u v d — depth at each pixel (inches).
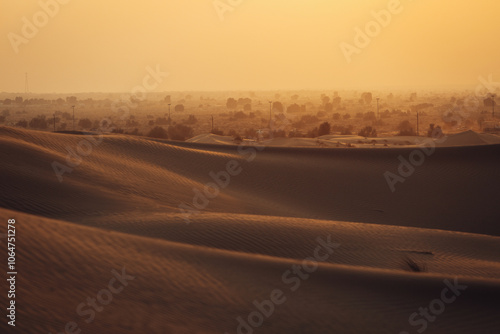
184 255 748.0
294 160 2282.2
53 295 536.1
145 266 672.4
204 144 2539.4
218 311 588.1
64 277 584.4
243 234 1020.5
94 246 698.8
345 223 1245.7
